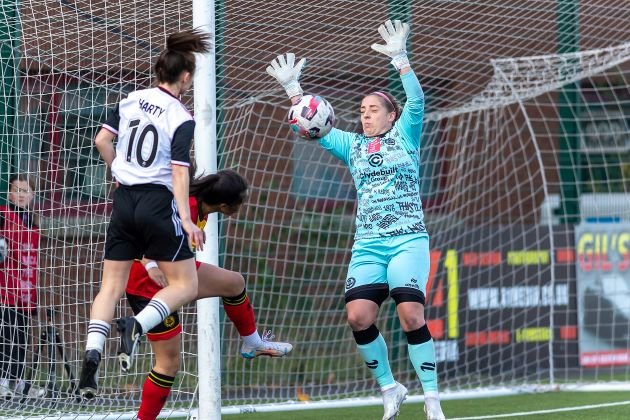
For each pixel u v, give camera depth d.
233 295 20.48
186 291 17.94
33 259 25.75
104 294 17.86
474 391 31.92
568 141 37.22
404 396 21.02
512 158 39.34
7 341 25.66
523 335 34.66
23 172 26.02
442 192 36.84
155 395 19.56
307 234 35.25
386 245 20.41
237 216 33.56
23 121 26.06
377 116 21.05
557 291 35.16
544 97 42.53
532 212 39.91
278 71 21.92
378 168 20.64
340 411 28.52
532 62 32.84
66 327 25.92
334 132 21.48
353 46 29.80
